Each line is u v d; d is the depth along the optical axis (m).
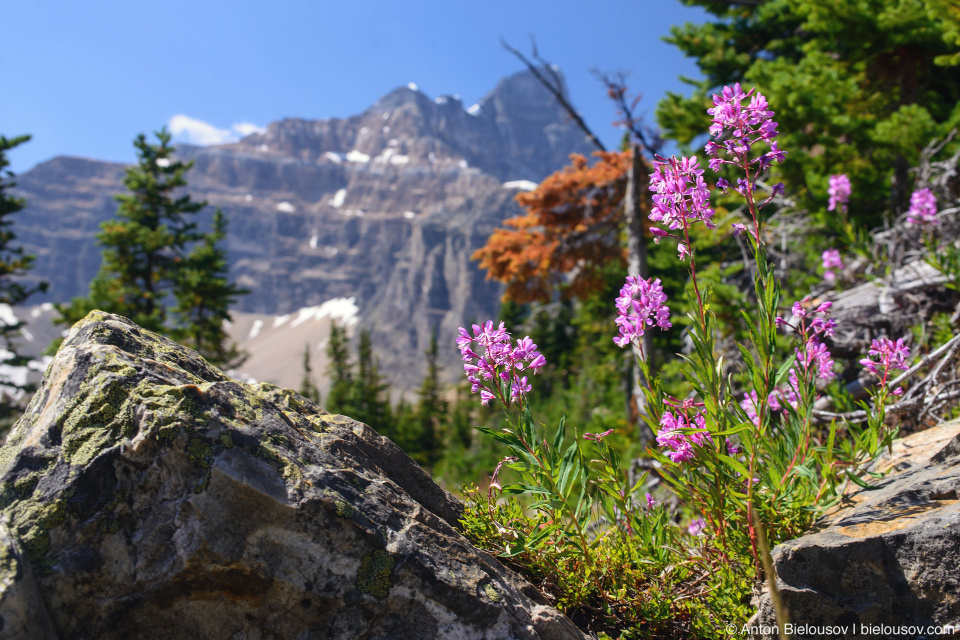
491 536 2.81
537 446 2.68
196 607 2.09
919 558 2.18
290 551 2.16
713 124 2.57
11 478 2.18
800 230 9.60
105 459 2.15
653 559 2.78
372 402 66.50
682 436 2.71
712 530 2.96
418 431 67.06
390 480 2.71
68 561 2.02
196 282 35.62
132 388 2.30
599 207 20.02
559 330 53.44
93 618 2.02
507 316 60.97
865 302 6.37
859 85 12.33
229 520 2.12
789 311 6.50
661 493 4.23
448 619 2.21
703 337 2.65
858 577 2.25
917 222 6.18
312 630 2.14
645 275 13.16
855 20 10.59
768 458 2.85
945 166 7.65
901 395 4.67
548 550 2.78
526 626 2.28
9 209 32.47
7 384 31.70
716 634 2.55
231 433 2.27
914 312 6.06
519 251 20.11
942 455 3.05
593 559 2.83
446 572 2.30
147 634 2.05
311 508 2.21
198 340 37.84
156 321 34.88
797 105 9.91
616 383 22.28
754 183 2.57
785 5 17.84
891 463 3.34
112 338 2.62
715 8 20.39
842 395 3.61
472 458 28.52
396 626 2.19
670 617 2.72
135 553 2.06
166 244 35.50
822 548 2.30
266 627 2.13
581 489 2.77
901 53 11.56
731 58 18.17
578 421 22.27
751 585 2.65
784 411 3.00
